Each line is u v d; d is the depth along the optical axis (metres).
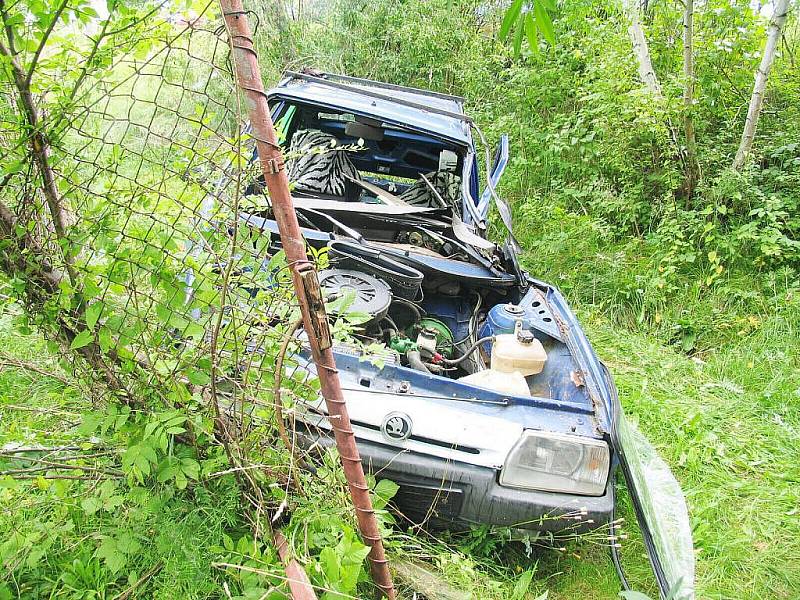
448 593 2.20
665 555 2.30
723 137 5.91
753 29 6.07
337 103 3.92
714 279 5.21
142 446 1.89
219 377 1.95
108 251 1.78
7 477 1.88
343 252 3.10
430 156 4.77
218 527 1.99
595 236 5.82
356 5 9.56
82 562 2.02
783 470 3.49
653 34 6.49
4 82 1.61
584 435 2.33
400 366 2.49
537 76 7.08
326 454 2.14
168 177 1.79
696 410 3.89
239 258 1.98
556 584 2.59
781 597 2.69
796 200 5.37
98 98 1.74
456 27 8.88
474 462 2.22
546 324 3.03
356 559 1.81
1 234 1.76
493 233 5.02
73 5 1.58
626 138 6.02
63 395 2.23
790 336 4.54
